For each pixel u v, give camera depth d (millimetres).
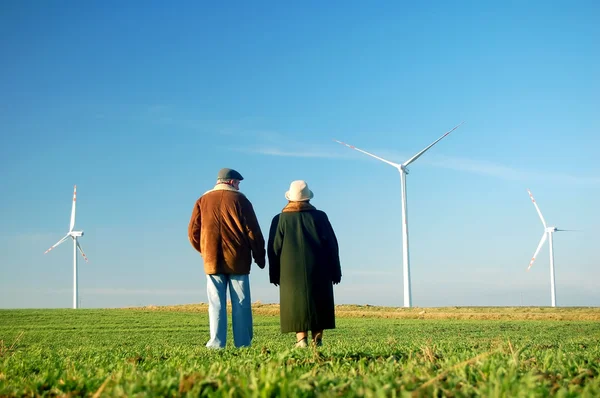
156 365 6992
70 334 20703
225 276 10164
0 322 27844
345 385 4234
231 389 3982
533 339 16344
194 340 17219
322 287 9836
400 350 8172
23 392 5027
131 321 29266
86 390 4875
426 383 4148
